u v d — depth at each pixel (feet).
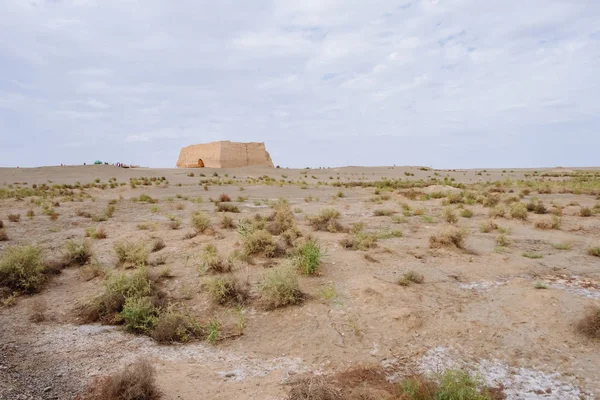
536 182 117.50
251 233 37.01
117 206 71.10
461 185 110.32
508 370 16.55
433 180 134.82
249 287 26.58
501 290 25.52
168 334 19.83
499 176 178.19
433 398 14.47
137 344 19.33
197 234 43.39
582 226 46.91
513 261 32.30
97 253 36.55
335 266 30.91
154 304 23.27
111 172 182.70
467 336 19.51
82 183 136.98
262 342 19.58
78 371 16.42
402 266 31.07
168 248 37.63
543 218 52.54
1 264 27.25
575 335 19.11
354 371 16.52
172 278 28.91
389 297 24.21
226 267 29.94
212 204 74.49
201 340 20.01
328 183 133.90
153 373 15.83
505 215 54.75
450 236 37.40
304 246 31.50
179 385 15.39
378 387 15.24
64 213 62.08
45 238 43.37
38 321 22.27
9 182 139.33
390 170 223.92
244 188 109.19
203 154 280.51
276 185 121.39
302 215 59.31
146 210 66.13
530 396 14.70
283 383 15.60
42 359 17.51
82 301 24.93
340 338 19.65
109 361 17.40
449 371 15.46
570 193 85.15
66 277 30.32
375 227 48.24
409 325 20.65
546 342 18.62
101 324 22.08
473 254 34.68
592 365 16.63
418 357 17.70
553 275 28.96
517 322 20.75
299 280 27.76
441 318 21.52
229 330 21.03
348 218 56.03
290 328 20.98
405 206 64.44
